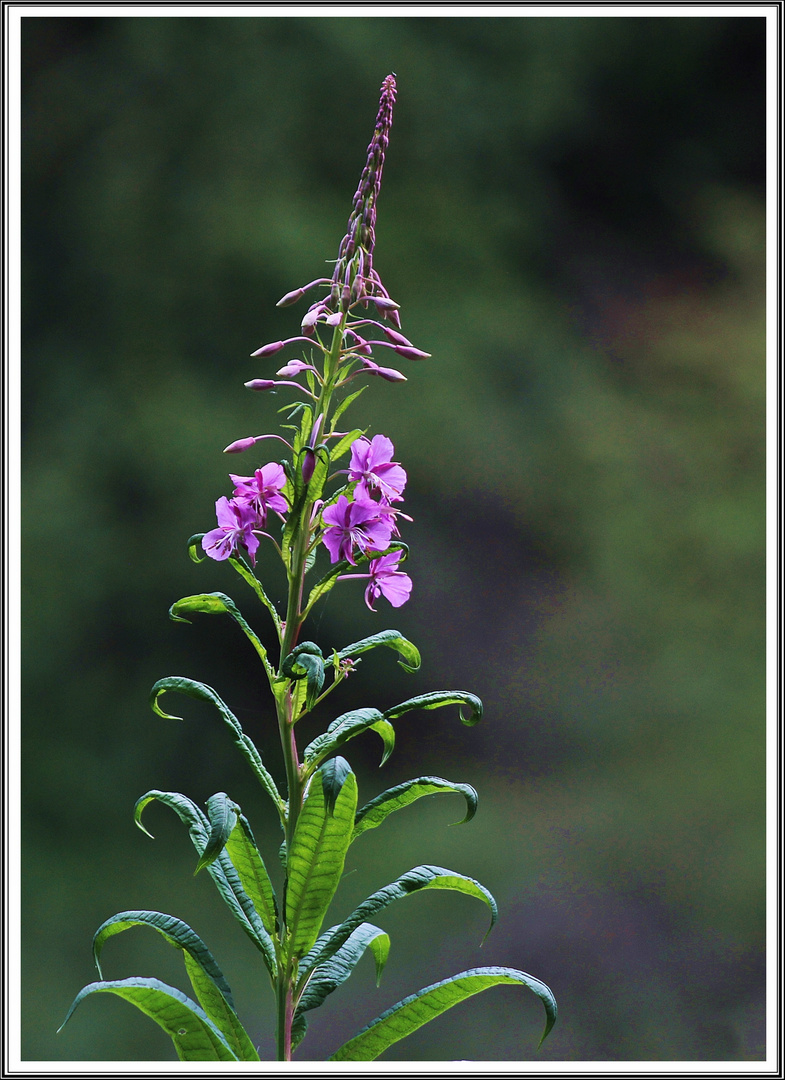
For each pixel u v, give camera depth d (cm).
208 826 251
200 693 250
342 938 250
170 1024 248
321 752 251
